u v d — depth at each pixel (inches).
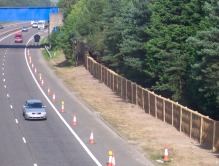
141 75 4488.2
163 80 3799.2
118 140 2962.6
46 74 5984.3
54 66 6702.8
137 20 4375.0
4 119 3545.8
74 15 6973.4
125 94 4480.8
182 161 2498.8
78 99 4458.7
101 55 6003.9
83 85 5226.4
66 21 7357.3
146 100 3905.0
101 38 5812.0
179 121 3240.7
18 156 2536.9
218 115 3312.0
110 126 3361.2
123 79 4534.9
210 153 2672.2
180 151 2706.7
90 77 5743.1
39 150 2674.7
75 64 6692.9
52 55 7770.7
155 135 3107.8
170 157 2571.4
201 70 2883.9
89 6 6476.4
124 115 3767.2
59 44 7037.4
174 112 3344.0
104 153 2632.9
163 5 3919.8
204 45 2881.4
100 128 3307.1
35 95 4611.2
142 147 2795.3
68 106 4111.7
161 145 2844.5
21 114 3742.6
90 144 2839.6
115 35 4948.3
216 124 2709.2
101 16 6166.3
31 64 6840.6
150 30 3956.7
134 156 2586.1
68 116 3700.8
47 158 2503.7
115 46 5044.3
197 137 2955.2
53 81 5472.4
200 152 2691.9
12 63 6909.5
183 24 3796.8
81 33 6343.5
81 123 3454.7
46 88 5014.8
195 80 3287.4
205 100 3260.3
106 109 4005.9
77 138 2987.2
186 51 3683.6
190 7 3737.7
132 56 4384.8
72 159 2492.6
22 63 6924.2
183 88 3718.0
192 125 3031.5
